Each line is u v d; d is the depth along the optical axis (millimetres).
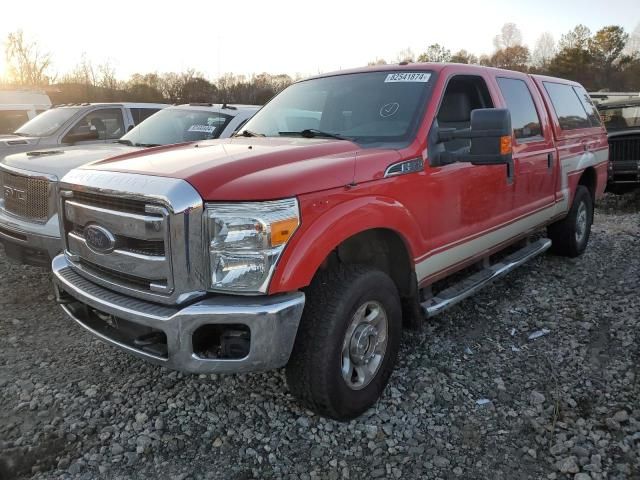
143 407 3453
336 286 3102
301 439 3164
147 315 2871
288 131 4297
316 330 3018
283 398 3553
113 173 3125
